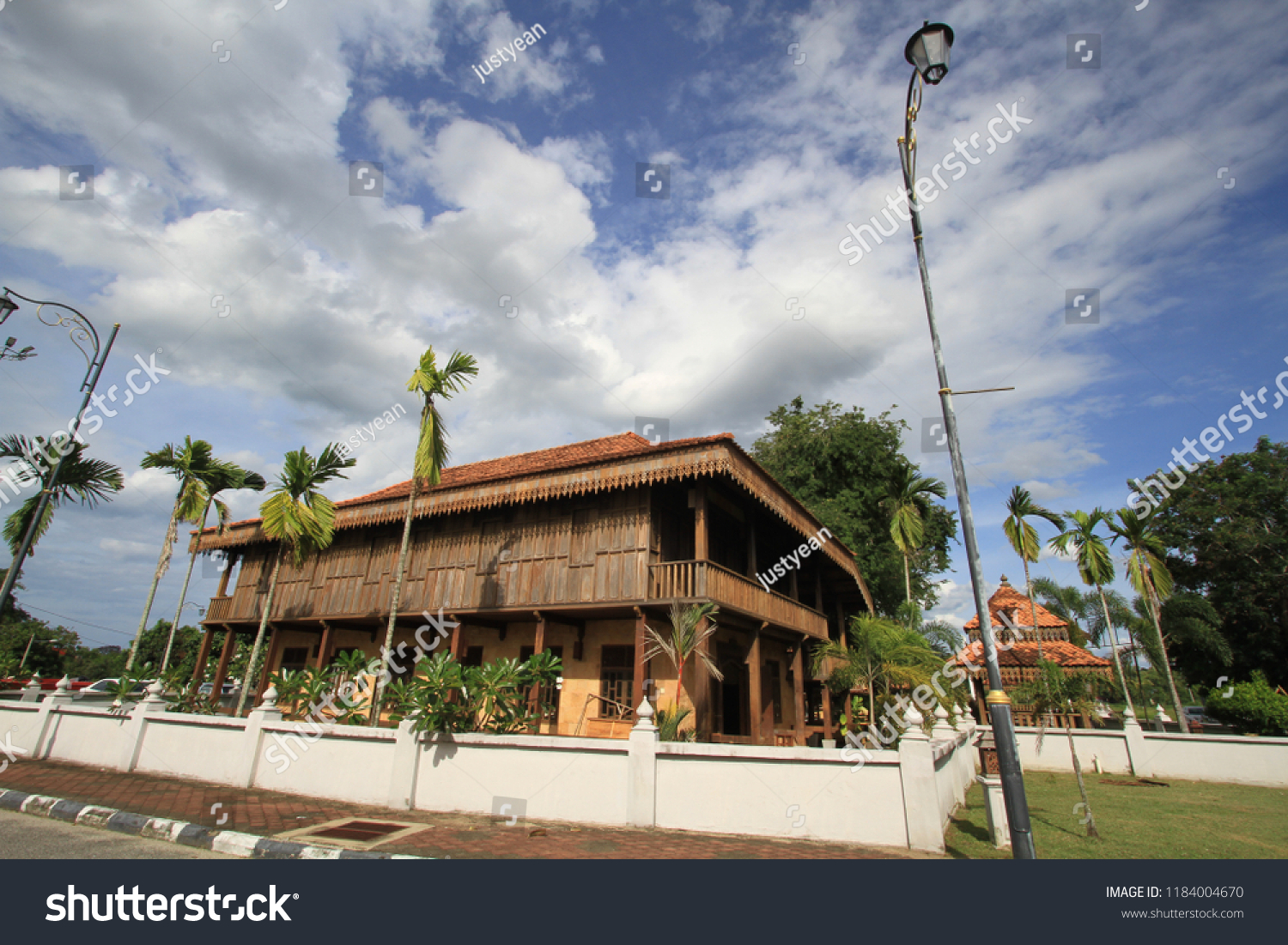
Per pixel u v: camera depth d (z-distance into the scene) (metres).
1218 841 8.02
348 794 8.66
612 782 7.61
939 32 6.34
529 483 13.95
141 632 15.19
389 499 16.55
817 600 19.92
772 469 28.91
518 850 6.31
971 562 5.87
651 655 12.30
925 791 6.71
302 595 18.61
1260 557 27.48
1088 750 16.50
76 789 8.86
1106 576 20.89
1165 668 20.33
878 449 27.12
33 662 38.25
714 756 7.41
